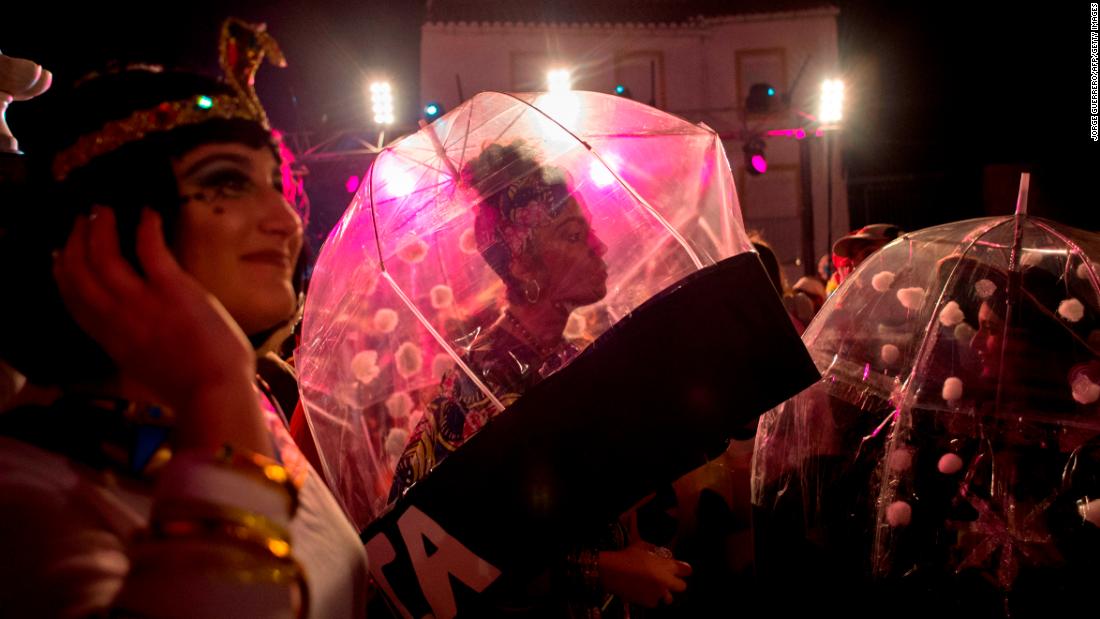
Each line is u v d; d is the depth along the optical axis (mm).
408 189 2189
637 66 20734
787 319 1781
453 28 20203
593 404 1718
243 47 1186
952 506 2283
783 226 20562
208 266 1110
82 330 1020
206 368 923
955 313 2420
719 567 3303
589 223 2023
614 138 2166
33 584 850
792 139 20578
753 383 1736
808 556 2531
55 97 1079
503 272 2023
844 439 2502
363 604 1290
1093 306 2307
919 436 2361
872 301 2602
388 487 2035
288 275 1196
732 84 20734
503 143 2127
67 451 969
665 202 2059
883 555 2334
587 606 1949
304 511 1179
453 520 1733
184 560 832
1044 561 2170
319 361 2166
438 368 2053
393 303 2102
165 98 1084
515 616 1920
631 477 1694
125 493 983
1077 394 2236
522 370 1904
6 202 1054
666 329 1735
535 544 1700
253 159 1156
